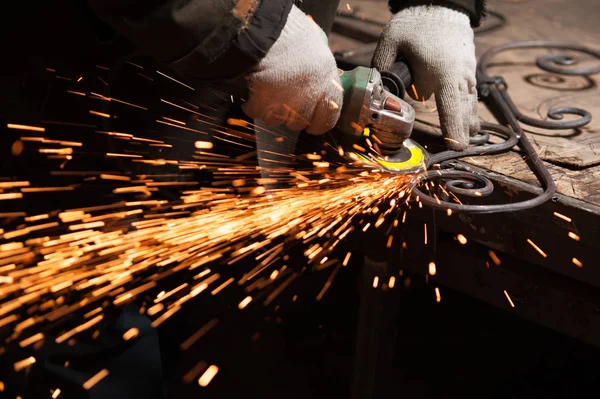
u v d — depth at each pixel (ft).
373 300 6.37
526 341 9.17
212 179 6.40
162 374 6.68
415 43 5.74
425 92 5.87
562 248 5.08
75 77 5.12
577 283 5.27
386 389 7.12
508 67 8.05
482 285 5.72
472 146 5.95
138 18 4.20
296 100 4.68
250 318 9.27
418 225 5.77
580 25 9.52
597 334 5.14
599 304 5.05
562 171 5.55
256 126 5.93
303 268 7.76
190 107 5.59
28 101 5.25
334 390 8.25
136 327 5.97
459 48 5.71
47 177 5.56
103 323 5.82
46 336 5.71
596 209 4.81
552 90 7.43
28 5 4.88
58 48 5.03
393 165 5.14
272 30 4.30
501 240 5.37
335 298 9.64
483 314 9.61
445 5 5.86
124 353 5.97
